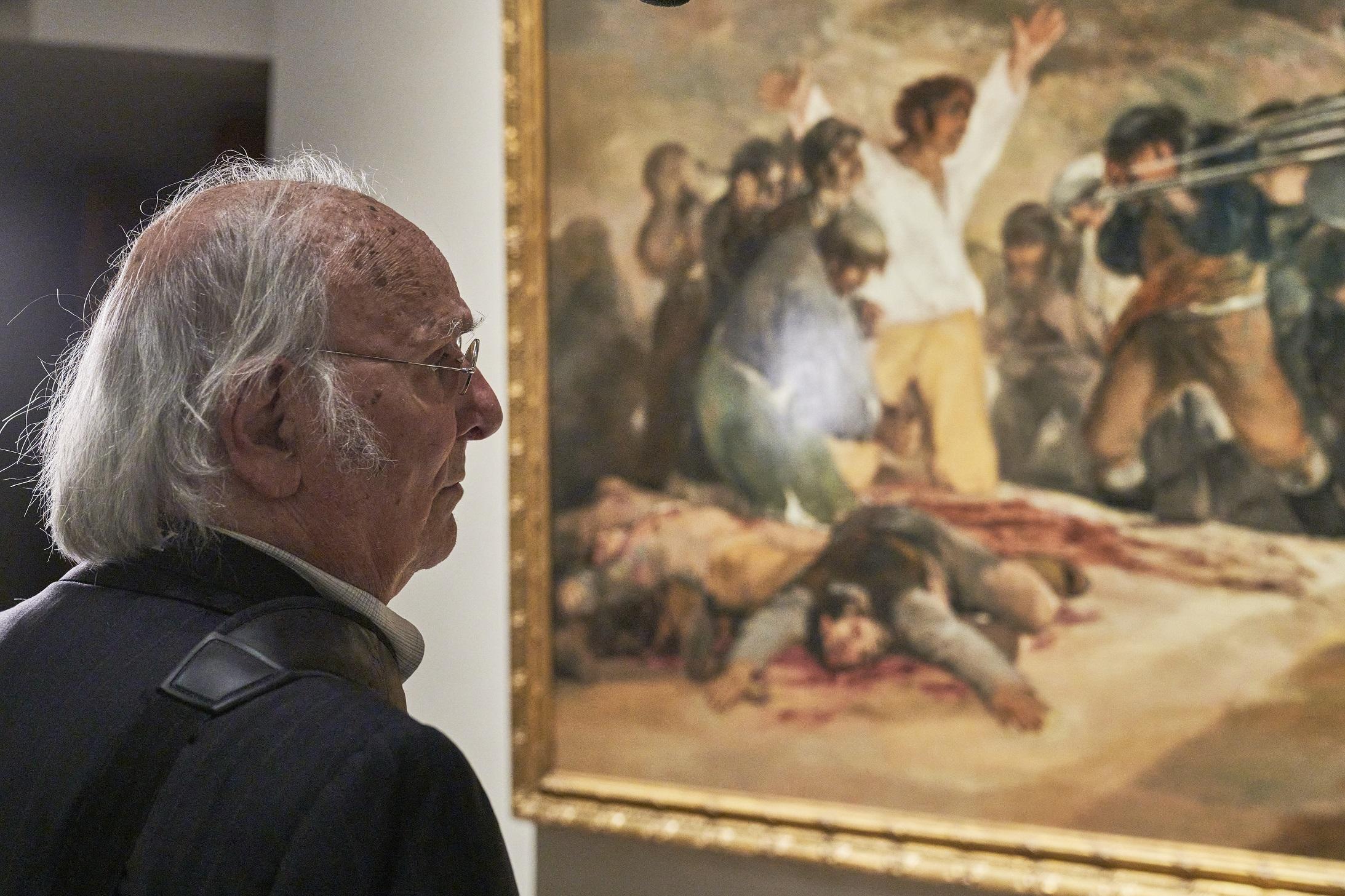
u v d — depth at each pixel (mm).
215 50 3959
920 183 2727
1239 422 2383
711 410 2967
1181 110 2441
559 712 3154
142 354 1108
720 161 2967
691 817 2947
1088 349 2541
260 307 1096
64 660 1058
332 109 3725
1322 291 2303
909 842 2695
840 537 2809
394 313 1164
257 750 938
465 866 916
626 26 3092
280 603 1060
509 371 3223
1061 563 2562
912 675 2719
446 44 3518
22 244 4852
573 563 3145
